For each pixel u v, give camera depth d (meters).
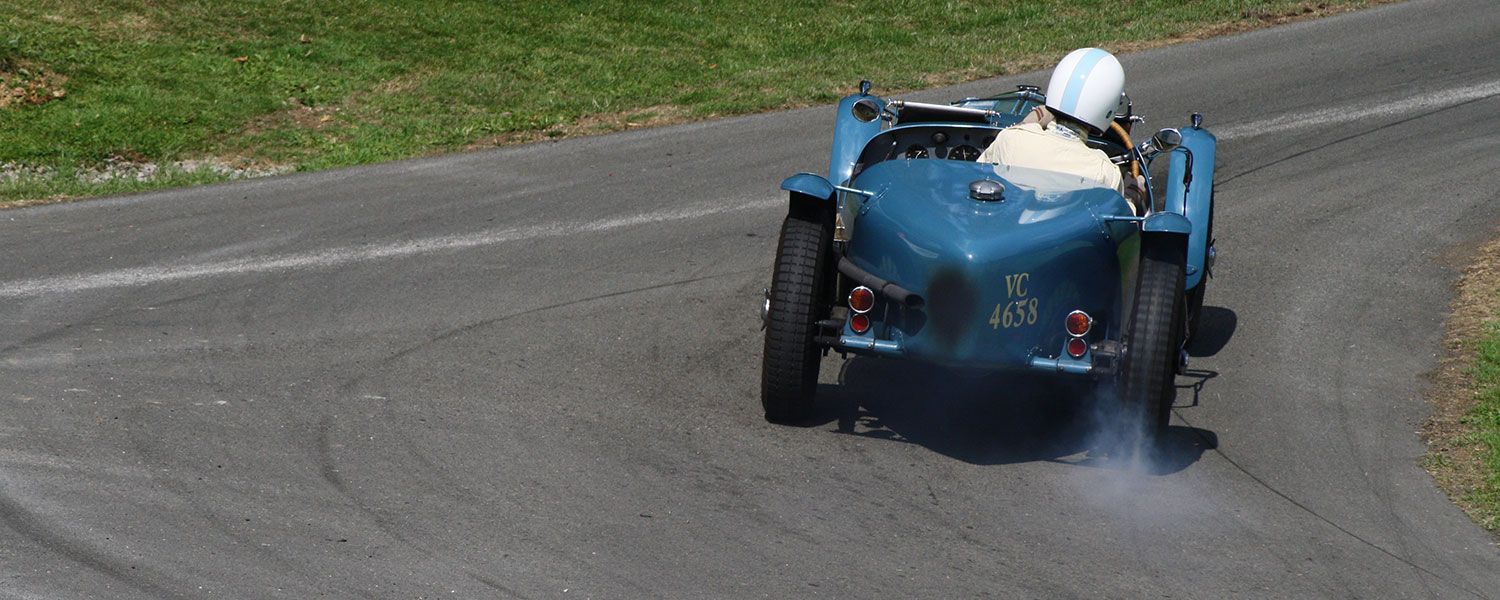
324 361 22.86
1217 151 41.81
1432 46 55.59
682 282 28.84
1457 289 29.31
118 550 15.59
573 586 15.31
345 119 47.72
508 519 16.95
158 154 43.25
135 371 21.88
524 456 19.02
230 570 15.26
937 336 18.97
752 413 21.38
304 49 54.38
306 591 14.88
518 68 54.50
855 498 18.19
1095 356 19.30
